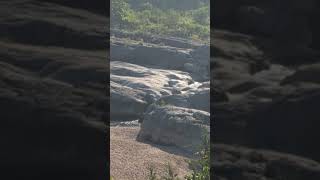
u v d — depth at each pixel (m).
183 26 84.81
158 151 32.91
